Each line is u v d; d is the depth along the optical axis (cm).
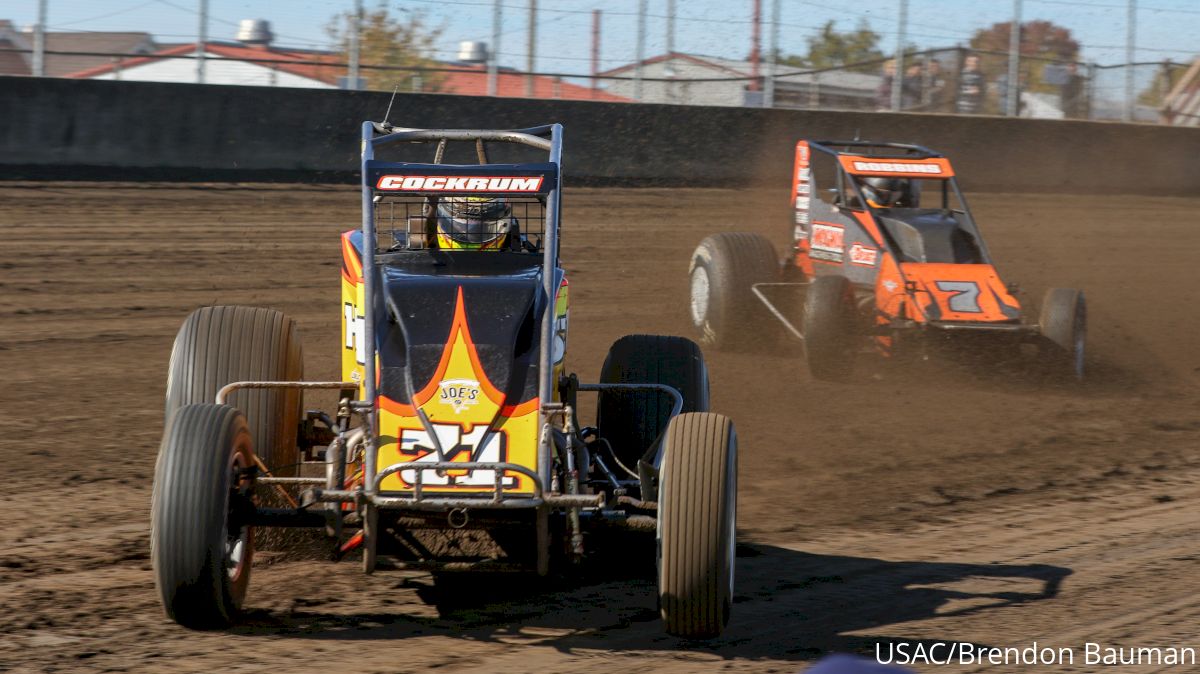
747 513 1129
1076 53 4950
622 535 962
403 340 839
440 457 779
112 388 1526
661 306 2200
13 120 3173
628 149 3819
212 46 4091
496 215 984
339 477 807
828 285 1650
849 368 1653
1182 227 3600
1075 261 2948
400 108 3588
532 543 959
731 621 855
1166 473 1308
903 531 1089
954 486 1233
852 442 1382
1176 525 1129
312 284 2253
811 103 4678
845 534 1076
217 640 780
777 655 793
